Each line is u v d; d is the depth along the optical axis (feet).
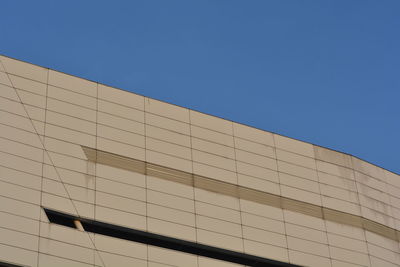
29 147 218.38
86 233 213.87
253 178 245.24
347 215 255.09
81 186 219.82
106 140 229.45
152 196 227.40
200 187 235.40
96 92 235.61
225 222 233.76
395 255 258.16
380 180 270.26
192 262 223.71
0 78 224.74
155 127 238.27
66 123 226.79
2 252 201.16
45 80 230.48
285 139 257.96
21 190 211.41
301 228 244.83
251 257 233.14
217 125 248.32
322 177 257.55
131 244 217.97
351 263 246.88
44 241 207.21
